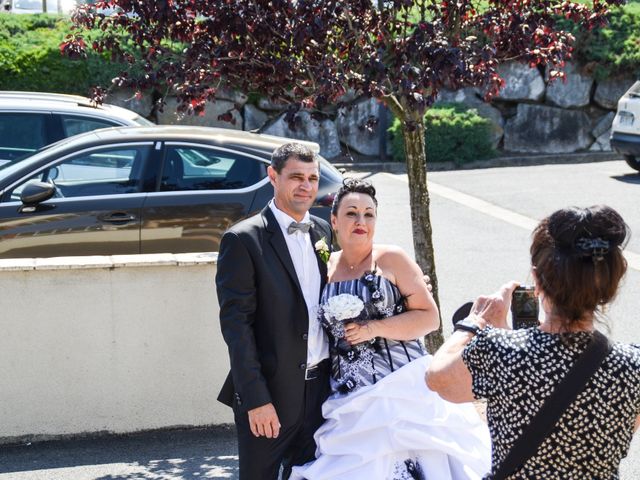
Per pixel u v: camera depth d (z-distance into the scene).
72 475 4.91
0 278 5.16
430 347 5.65
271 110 19.06
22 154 9.91
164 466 5.02
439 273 9.66
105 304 5.28
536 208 13.38
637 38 20.28
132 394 5.38
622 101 15.97
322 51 5.12
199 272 5.32
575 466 2.46
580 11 5.51
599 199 13.88
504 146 20.12
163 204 7.05
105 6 5.41
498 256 10.40
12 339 5.23
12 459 5.11
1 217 6.98
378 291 3.78
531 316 2.99
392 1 5.14
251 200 7.11
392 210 13.41
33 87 17.81
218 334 5.39
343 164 18.95
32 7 23.69
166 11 5.02
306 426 3.90
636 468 4.93
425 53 4.79
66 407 5.34
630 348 2.50
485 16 5.36
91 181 7.16
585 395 2.43
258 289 3.74
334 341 3.84
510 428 2.51
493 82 5.11
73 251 6.99
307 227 3.83
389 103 5.37
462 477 3.69
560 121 20.11
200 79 5.11
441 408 3.77
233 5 4.95
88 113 10.07
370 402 3.74
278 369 3.73
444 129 18.77
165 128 7.69
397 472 3.66
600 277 2.43
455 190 15.14
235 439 5.38
